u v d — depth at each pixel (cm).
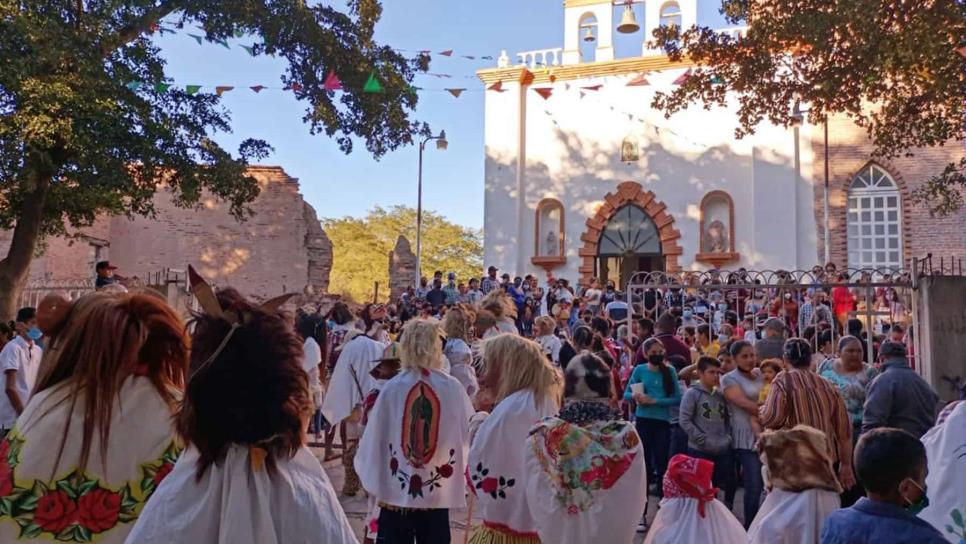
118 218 2733
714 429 691
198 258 2744
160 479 270
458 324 757
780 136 2384
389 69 1742
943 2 1098
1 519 257
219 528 228
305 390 245
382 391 496
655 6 2608
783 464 468
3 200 1529
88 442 263
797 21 1233
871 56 1155
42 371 282
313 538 237
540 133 2667
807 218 2341
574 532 375
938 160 2236
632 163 2558
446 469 485
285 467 240
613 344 1004
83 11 1350
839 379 707
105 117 1259
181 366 286
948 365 902
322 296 2583
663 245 2491
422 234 5534
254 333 238
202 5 1495
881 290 1119
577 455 379
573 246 2591
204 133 1536
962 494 444
